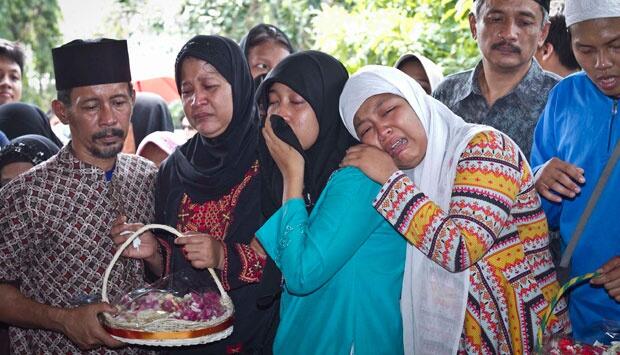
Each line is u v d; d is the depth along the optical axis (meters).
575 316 2.34
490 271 2.04
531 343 2.04
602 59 2.15
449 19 5.09
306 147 2.25
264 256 2.32
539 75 2.93
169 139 3.55
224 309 2.20
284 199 2.13
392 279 2.09
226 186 2.43
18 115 3.92
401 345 2.13
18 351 2.43
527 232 2.10
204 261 2.22
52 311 2.24
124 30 9.49
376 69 2.09
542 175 2.25
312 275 1.98
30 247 2.33
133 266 2.45
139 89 6.23
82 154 2.39
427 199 1.97
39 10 9.41
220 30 8.23
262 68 3.79
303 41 7.67
